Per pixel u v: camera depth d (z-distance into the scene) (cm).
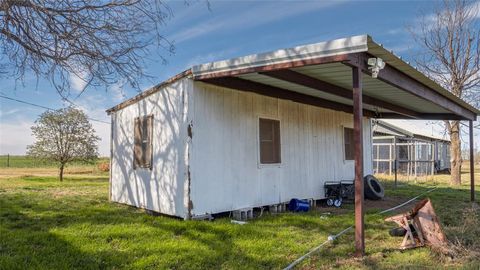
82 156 1778
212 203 734
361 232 489
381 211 866
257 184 828
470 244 542
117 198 936
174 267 439
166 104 771
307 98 934
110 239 550
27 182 1559
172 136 749
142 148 848
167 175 759
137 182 858
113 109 952
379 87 760
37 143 1736
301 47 526
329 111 1090
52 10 653
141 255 475
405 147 2467
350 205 986
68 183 1509
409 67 586
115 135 958
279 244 537
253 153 826
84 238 547
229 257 474
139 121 862
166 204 755
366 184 1089
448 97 882
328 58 503
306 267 444
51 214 742
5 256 452
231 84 737
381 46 486
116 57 727
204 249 502
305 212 852
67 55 687
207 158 732
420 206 547
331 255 489
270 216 762
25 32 649
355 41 473
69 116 1752
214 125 749
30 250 486
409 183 1717
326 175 1051
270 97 873
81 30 679
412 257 480
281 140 903
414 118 1227
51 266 424
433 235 525
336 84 733
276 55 560
